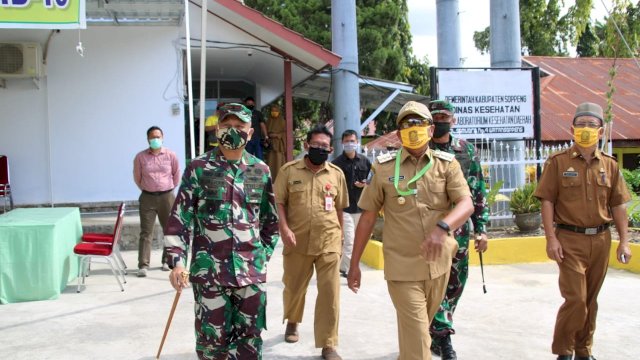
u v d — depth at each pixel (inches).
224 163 149.9
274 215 157.6
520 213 388.5
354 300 268.2
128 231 394.0
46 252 270.7
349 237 306.3
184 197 148.5
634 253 330.6
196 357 196.2
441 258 151.1
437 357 193.5
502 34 445.1
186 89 486.0
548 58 1103.6
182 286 142.9
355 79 471.5
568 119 895.7
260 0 941.8
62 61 446.3
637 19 874.1
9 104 442.0
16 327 229.9
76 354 199.3
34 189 446.0
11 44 426.9
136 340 213.8
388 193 155.9
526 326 230.1
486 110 421.7
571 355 180.4
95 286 299.7
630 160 912.9
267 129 556.1
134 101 454.6
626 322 233.8
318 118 1037.2
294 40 452.8
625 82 1045.8
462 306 258.2
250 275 147.6
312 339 216.5
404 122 152.9
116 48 451.5
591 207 175.6
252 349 150.9
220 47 474.6
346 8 466.6
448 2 502.0
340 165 302.7
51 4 310.8
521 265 349.4
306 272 205.3
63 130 447.8
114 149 453.4
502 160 422.0
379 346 208.2
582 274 175.5
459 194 151.6
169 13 414.9
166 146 458.6
